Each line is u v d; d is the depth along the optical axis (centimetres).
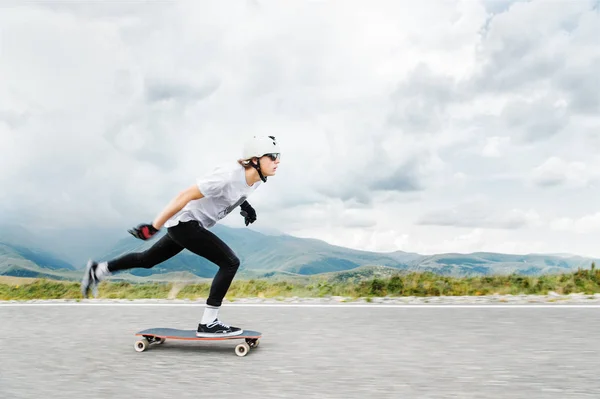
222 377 396
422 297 866
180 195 452
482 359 439
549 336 529
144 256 492
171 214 453
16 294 1166
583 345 487
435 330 570
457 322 616
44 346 516
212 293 483
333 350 482
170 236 484
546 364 419
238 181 462
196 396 350
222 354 475
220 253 483
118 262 490
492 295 918
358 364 430
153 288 1112
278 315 688
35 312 755
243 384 377
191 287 1107
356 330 577
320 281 1033
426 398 339
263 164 461
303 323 626
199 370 418
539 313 669
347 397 344
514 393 346
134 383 382
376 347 491
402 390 357
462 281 1005
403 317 658
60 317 703
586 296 830
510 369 406
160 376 401
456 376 389
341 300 855
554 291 944
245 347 466
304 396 347
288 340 529
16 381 391
